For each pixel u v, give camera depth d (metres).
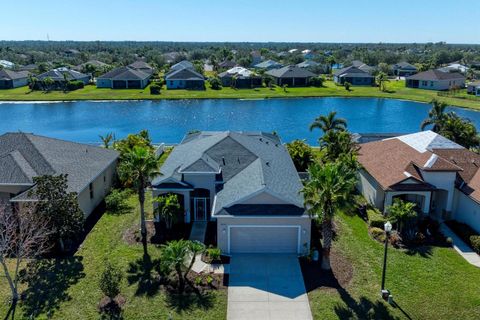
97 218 33.75
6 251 27.16
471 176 33.88
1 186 31.20
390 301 23.03
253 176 31.28
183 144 43.34
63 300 23.00
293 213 27.59
